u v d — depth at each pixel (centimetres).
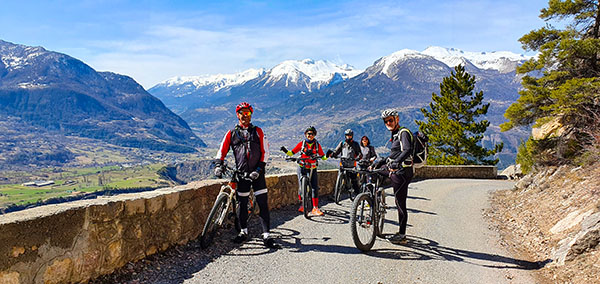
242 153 564
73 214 374
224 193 558
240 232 588
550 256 553
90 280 393
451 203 1169
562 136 1321
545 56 1477
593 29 1552
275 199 900
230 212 607
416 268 499
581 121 1227
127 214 444
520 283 461
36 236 338
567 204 763
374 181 668
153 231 488
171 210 525
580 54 1369
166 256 495
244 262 494
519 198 1170
